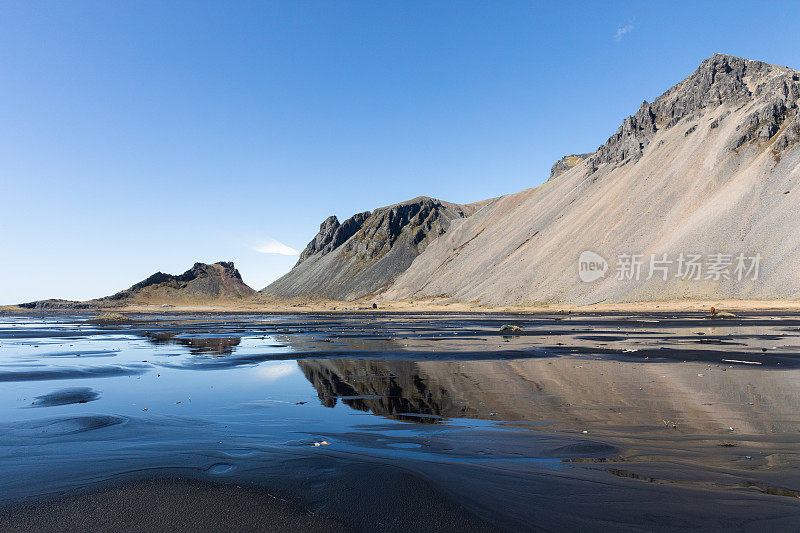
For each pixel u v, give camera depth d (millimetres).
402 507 6832
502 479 7961
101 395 17688
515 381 18984
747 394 15102
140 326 84938
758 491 7238
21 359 30828
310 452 9852
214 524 6402
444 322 79938
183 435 11562
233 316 151125
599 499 7020
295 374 22656
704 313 80250
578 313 98500
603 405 14039
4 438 11344
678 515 6383
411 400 15844
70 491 7734
